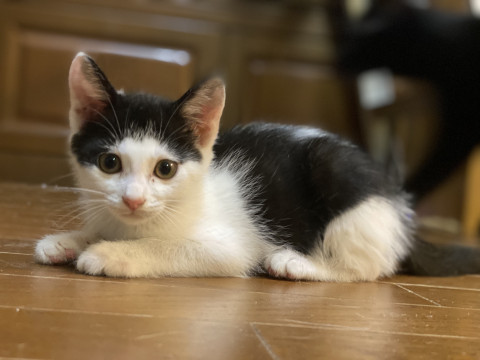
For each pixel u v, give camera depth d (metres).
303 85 1.16
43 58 1.04
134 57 1.05
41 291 0.45
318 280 0.54
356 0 0.92
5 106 1.04
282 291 0.50
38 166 1.05
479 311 0.50
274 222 0.56
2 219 0.65
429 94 0.88
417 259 0.59
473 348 0.43
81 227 0.54
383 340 0.43
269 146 0.57
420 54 0.85
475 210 1.00
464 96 0.85
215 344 0.41
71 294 0.45
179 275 0.52
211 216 0.54
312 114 1.17
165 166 0.51
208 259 0.52
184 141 0.52
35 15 1.03
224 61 1.12
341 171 0.55
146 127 0.51
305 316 0.45
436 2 0.89
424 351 0.42
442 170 0.93
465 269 0.61
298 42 1.14
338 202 0.55
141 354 0.39
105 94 0.51
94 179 0.50
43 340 0.39
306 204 0.56
